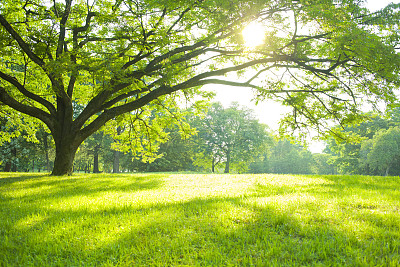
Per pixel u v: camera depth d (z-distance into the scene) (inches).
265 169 3619.6
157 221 215.8
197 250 166.6
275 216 213.0
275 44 565.3
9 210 268.2
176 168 2170.3
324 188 358.0
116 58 525.7
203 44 586.6
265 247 164.6
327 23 471.2
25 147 1461.6
